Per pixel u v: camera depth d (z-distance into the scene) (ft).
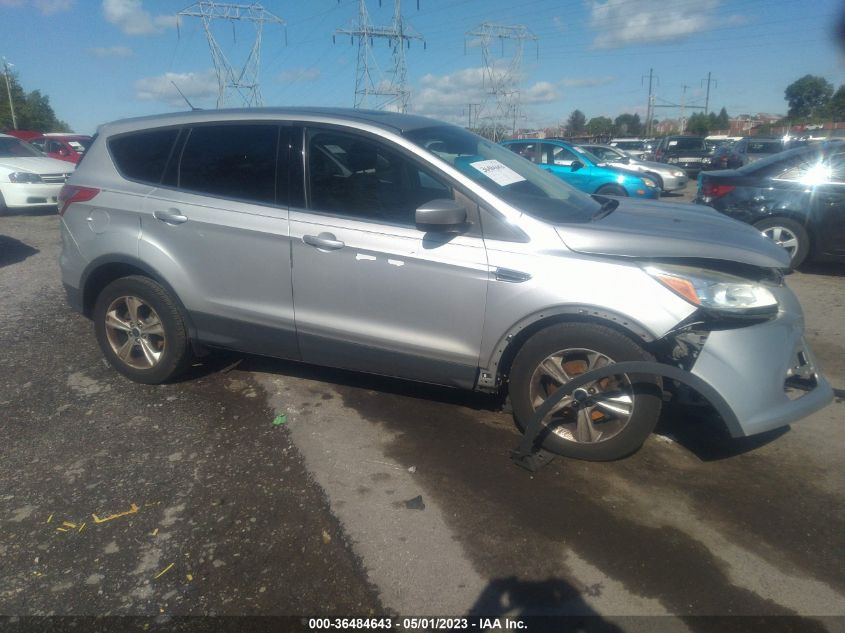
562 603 8.60
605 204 14.12
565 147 47.42
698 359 10.64
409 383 15.06
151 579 9.00
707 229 12.04
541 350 11.49
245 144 13.32
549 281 11.09
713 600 8.65
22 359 16.42
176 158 13.88
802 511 10.52
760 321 10.90
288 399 14.28
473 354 11.85
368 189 12.34
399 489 11.03
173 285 13.75
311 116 12.92
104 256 14.26
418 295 11.90
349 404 14.05
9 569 9.19
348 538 9.81
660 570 9.18
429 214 10.91
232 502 10.67
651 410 11.16
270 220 12.80
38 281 23.91
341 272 12.34
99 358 16.51
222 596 8.71
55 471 11.54
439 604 8.59
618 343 10.97
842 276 26.12
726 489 11.11
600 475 11.49
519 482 11.25
